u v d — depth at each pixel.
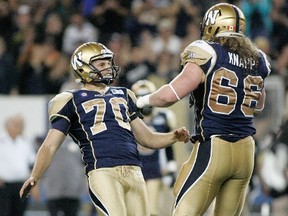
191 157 25.84
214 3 67.38
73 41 64.62
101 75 26.94
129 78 58.75
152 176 38.84
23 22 66.56
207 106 25.50
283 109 52.84
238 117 25.55
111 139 26.33
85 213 51.31
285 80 52.16
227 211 26.05
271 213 47.09
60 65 61.44
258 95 26.03
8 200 47.78
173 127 40.06
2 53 61.34
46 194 46.72
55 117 26.42
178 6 66.19
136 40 65.75
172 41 63.56
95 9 66.44
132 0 67.62
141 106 26.02
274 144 45.69
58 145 26.33
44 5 67.69
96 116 26.50
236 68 25.42
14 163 47.72
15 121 47.94
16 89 61.38
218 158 25.31
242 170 25.66
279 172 46.16
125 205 26.00
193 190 25.45
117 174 26.05
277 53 66.06
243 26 26.03
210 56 25.20
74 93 26.81
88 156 26.34
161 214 41.62
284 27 66.94
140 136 27.28
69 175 46.25
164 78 56.12
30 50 62.66
